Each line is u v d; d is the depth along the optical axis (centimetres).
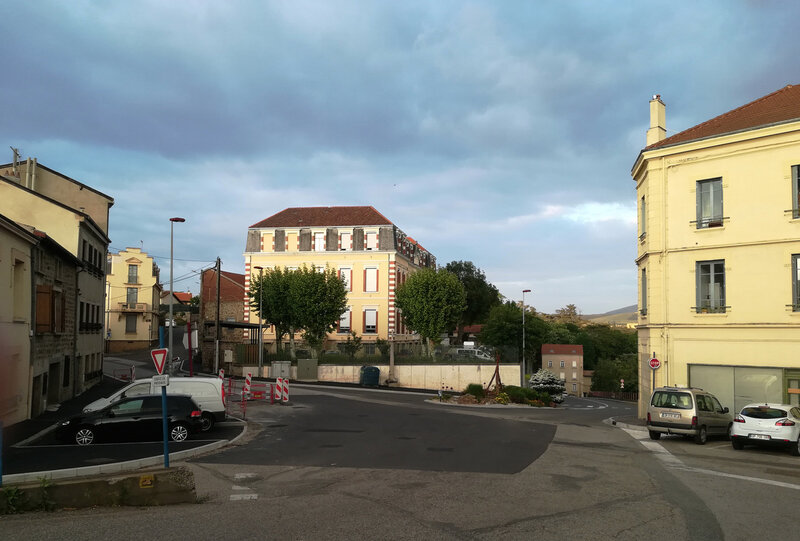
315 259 6334
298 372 4962
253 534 838
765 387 2395
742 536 848
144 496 1048
